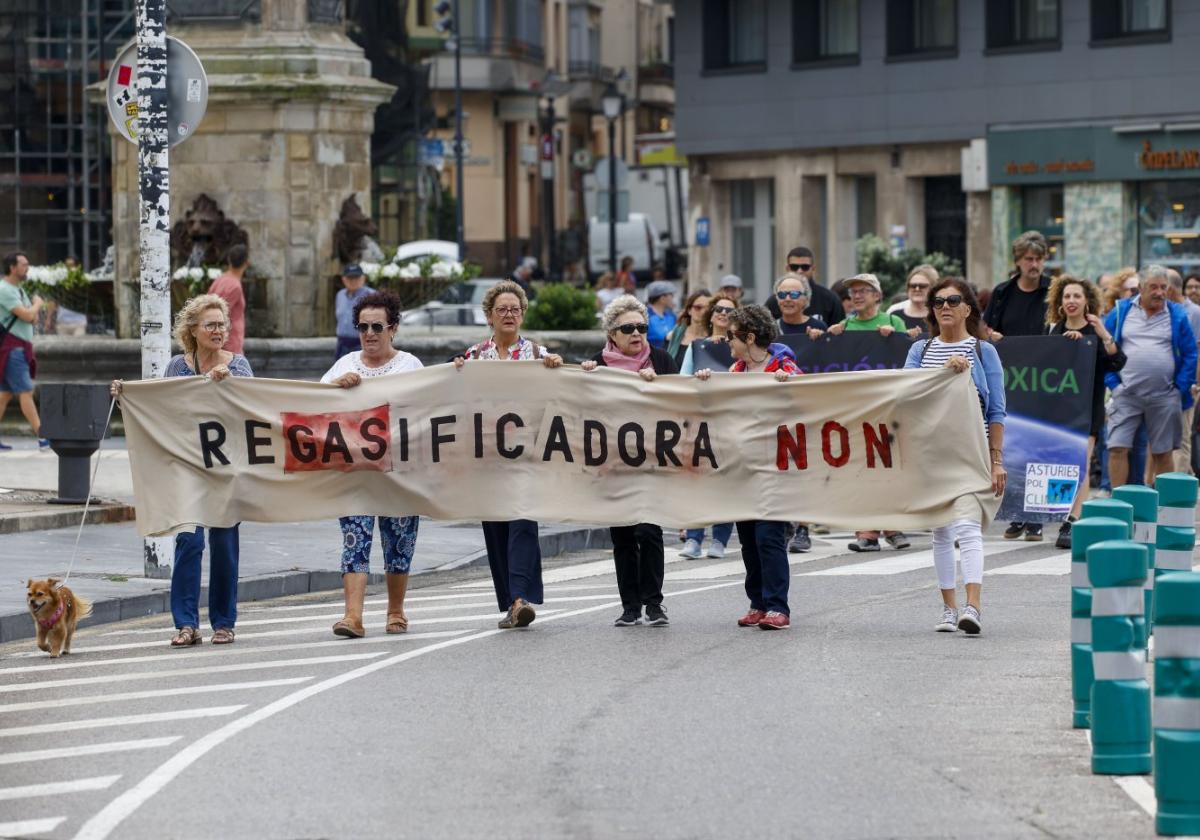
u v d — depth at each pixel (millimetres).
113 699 14594
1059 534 23703
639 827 10742
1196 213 55500
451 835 10648
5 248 62250
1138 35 55688
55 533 23672
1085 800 11203
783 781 11719
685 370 22766
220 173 34781
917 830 10602
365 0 60844
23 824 11008
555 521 17703
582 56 117312
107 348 34625
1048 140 57219
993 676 14930
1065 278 23828
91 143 62562
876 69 61125
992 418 17766
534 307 39344
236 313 28625
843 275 63562
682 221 91375
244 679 15250
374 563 22188
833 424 17594
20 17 62125
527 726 13297
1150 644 15547
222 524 17500
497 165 106062
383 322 17922
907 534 25328
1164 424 25938
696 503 17719
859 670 15203
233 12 34781
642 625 17531
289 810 11219
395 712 13820
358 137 35406
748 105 64375
